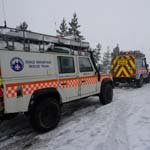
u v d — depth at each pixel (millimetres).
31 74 4531
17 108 4215
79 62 6207
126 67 12414
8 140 4363
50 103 4805
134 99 8359
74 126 5055
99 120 5438
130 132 4312
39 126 4582
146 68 14461
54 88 5105
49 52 5074
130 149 3504
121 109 6574
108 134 4305
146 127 4562
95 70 7035
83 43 6488
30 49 4617
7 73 4043
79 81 6141
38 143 4129
